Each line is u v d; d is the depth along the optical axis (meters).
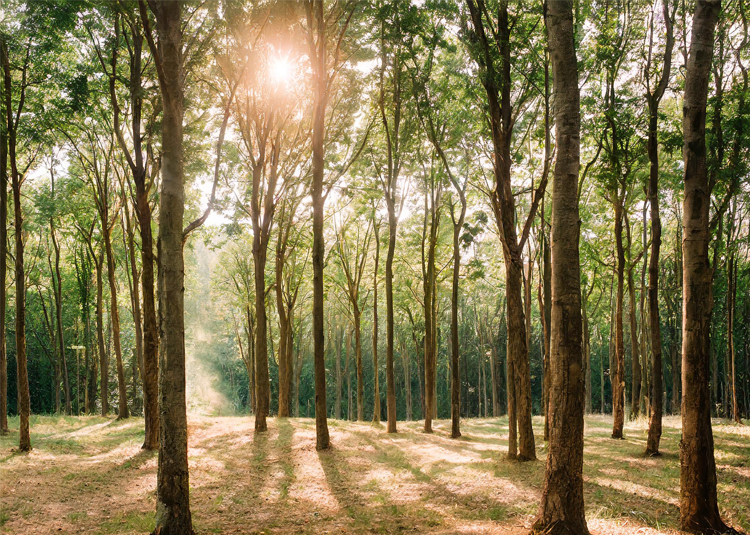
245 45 16.03
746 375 38.88
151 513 9.45
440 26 16.30
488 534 7.71
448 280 29.06
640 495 9.73
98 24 14.50
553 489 7.09
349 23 17.70
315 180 16.34
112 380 44.62
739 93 15.38
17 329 15.16
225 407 58.22
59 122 18.88
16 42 15.38
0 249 15.84
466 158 18.05
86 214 26.91
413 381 65.88
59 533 8.30
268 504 10.44
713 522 7.45
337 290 33.41
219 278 38.19
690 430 7.68
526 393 13.91
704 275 7.73
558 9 7.38
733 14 15.37
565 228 7.20
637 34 15.12
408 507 10.05
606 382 58.94
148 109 15.56
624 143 15.84
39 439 17.88
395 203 23.53
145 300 16.02
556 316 7.18
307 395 64.62
